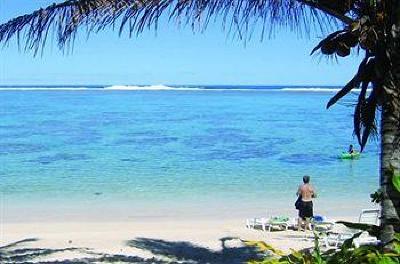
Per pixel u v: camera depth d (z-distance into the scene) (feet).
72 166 106.01
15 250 42.75
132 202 72.02
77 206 69.31
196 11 19.13
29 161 113.19
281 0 20.59
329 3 20.88
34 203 71.15
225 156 122.72
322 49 20.84
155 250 42.91
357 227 16.28
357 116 20.51
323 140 159.84
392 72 19.02
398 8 18.81
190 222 58.95
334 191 82.38
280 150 135.03
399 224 17.29
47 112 282.56
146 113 279.28
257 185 85.92
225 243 46.01
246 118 250.57
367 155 125.49
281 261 14.65
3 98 481.46
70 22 18.53
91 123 215.51
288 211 66.59
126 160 115.14
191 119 240.32
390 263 12.87
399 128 18.83
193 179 91.04
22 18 18.61
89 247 43.96
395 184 14.74
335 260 14.12
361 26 19.22
